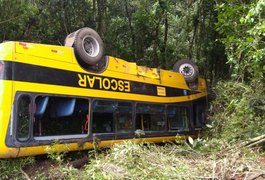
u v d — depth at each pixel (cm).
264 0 738
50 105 749
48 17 1500
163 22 1802
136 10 1744
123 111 932
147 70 1062
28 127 682
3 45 677
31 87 695
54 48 762
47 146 711
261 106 1088
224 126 1174
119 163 671
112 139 877
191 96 1265
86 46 839
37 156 736
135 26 1684
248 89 1198
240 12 997
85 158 793
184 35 1816
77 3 1530
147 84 1044
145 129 1011
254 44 891
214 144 922
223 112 1250
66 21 1514
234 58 1082
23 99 680
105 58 898
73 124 795
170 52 1803
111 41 1636
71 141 767
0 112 641
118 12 1705
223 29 1050
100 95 858
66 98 774
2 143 636
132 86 978
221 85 1405
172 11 1786
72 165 731
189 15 1744
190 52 1777
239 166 672
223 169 654
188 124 1221
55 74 750
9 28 1288
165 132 1093
